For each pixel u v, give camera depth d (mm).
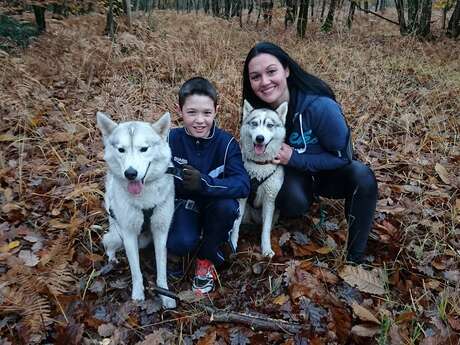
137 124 2707
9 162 4348
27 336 2504
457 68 7867
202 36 9117
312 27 13500
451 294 2832
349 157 3240
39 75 6305
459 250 3348
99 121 2789
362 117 5422
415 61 8031
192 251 3256
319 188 3611
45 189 4008
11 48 7285
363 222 3164
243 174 3117
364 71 7461
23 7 8820
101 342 2564
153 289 2887
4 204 3740
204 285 3031
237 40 9695
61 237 3131
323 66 7898
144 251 3467
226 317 2709
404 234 3498
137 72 6840
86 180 4191
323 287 2914
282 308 2797
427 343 2381
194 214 3207
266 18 14562
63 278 2799
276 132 3238
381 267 3240
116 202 2791
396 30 14188
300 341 2531
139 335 2674
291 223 3797
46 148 4645
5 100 5164
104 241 3219
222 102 5742
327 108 3211
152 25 10852
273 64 3215
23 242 3346
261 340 2582
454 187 4160
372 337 2590
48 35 7969
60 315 2709
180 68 7066
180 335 2559
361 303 2867
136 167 2547
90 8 10430
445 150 4918
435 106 6051
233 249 3309
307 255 3381
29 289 2672
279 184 3365
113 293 3021
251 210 3727
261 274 3180
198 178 2865
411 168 4520
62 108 5504
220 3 21562
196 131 3000
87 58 6859
